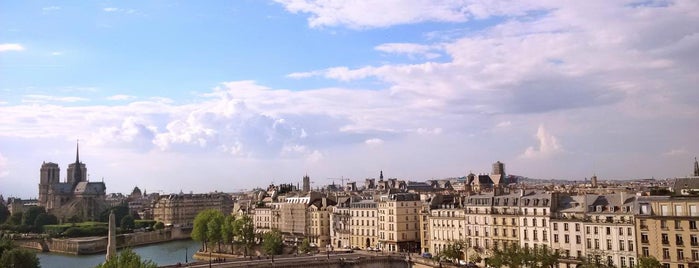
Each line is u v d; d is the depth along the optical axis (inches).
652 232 7819.9
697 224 7391.7
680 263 7519.7
